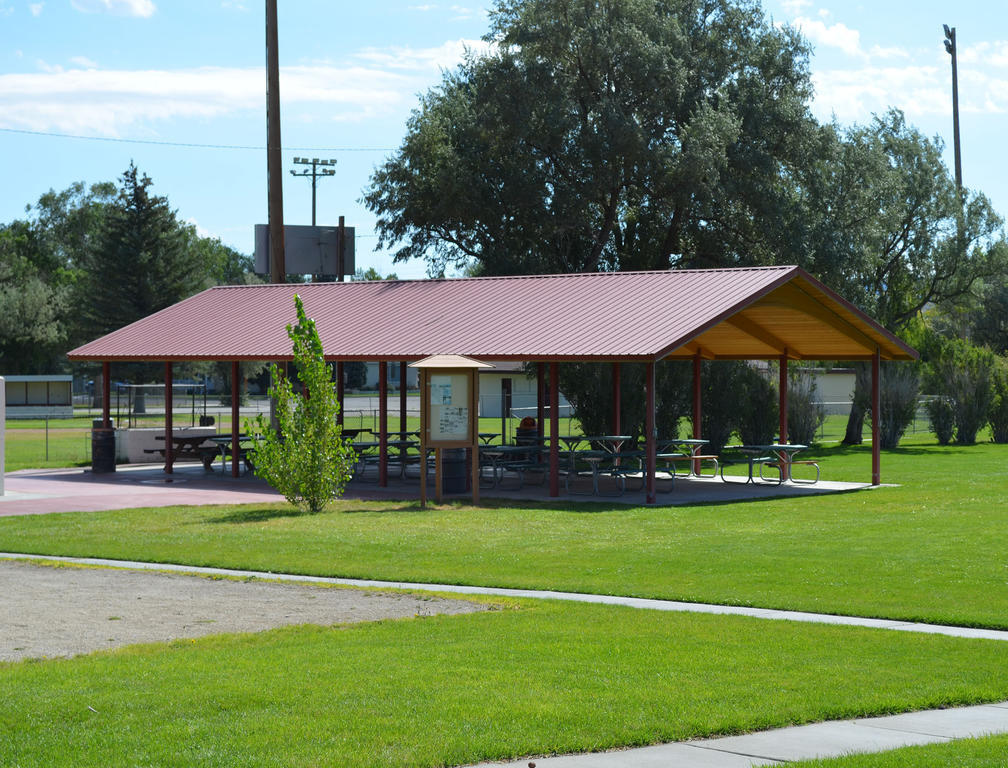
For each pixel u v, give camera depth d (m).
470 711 7.64
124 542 17.17
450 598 12.74
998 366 45.19
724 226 41.09
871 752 6.92
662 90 39.03
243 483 27.73
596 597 12.86
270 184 32.84
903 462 34.62
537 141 39.66
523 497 24.03
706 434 37.47
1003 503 22.06
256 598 12.81
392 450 37.81
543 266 40.31
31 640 10.50
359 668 8.96
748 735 7.40
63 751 6.70
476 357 24.19
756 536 17.62
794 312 25.33
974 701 8.32
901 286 45.62
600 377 35.16
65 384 75.12
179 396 93.12
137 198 74.00
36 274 105.94
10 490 25.98
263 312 31.39
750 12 41.53
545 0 38.91
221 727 7.21
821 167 40.47
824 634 10.58
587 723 7.40
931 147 45.28
